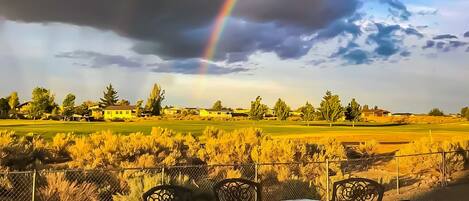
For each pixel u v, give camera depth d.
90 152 19.14
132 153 19.55
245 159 21.42
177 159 20.39
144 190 10.59
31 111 134.00
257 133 25.77
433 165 18.61
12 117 135.12
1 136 19.09
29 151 19.16
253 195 8.80
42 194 11.16
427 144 21.19
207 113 192.50
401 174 19.34
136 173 13.52
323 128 75.31
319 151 23.50
